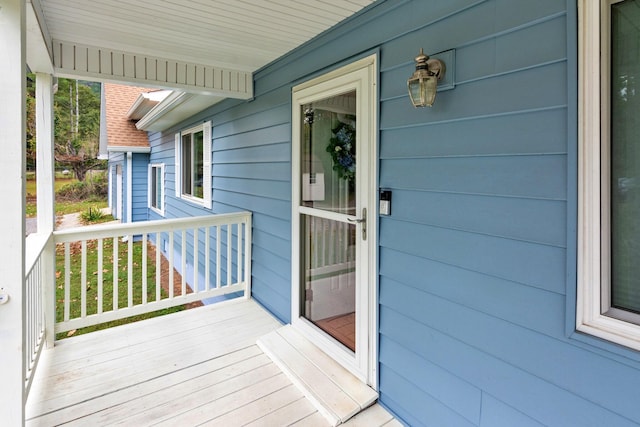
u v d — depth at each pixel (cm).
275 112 320
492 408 155
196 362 254
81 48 271
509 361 149
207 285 353
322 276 268
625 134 120
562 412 133
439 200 174
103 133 1242
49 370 239
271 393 221
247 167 380
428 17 176
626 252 121
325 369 239
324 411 201
